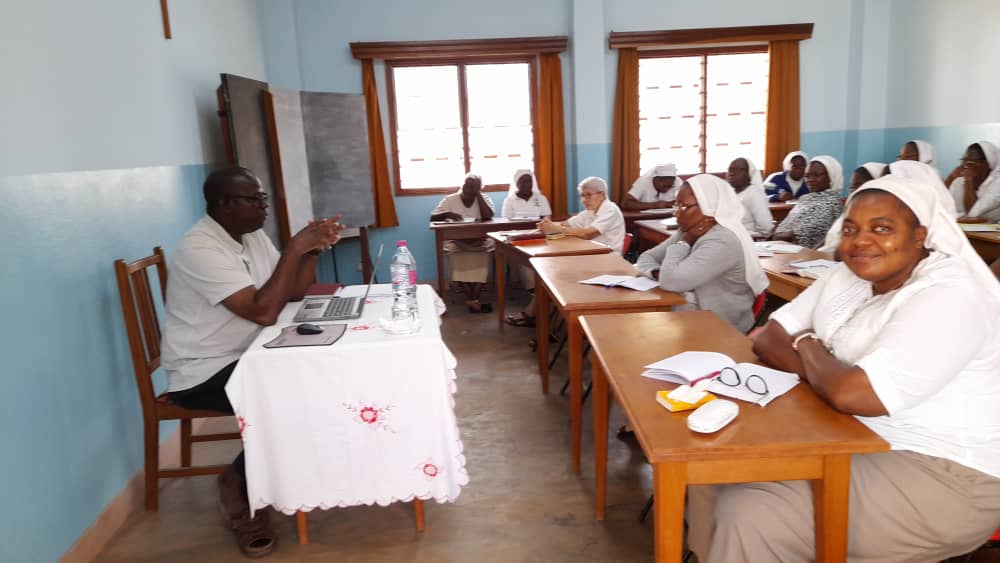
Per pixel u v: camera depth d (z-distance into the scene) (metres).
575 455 2.46
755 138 6.41
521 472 2.50
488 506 2.26
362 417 1.91
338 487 1.95
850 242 1.36
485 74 6.04
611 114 6.15
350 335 1.97
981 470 1.28
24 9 1.97
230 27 4.46
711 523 1.38
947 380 1.22
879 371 1.23
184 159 3.32
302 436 1.91
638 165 6.21
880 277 1.34
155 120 2.99
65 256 2.10
